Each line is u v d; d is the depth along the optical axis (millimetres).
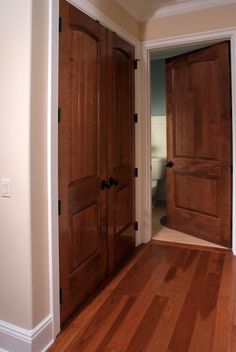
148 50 3115
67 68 1835
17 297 1589
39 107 1575
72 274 1952
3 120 1550
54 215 1710
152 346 1671
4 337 1624
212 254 2975
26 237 1538
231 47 2818
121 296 2195
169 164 3715
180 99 3508
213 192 3240
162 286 2340
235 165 2898
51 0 1628
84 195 2092
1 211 1595
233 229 2965
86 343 1703
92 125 2180
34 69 1521
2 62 1536
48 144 1651
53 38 1652
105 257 2447
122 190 2779
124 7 2730
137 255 2961
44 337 1653
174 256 2932
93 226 2238
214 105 3141
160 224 4031
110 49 2426
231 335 1749
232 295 2189
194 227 3496
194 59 3291
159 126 5176
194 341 1704
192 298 2158
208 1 2795
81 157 2041
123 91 2736
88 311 2008
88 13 2115
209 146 3232
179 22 2949
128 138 2879
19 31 1492
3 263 1614
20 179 1529
